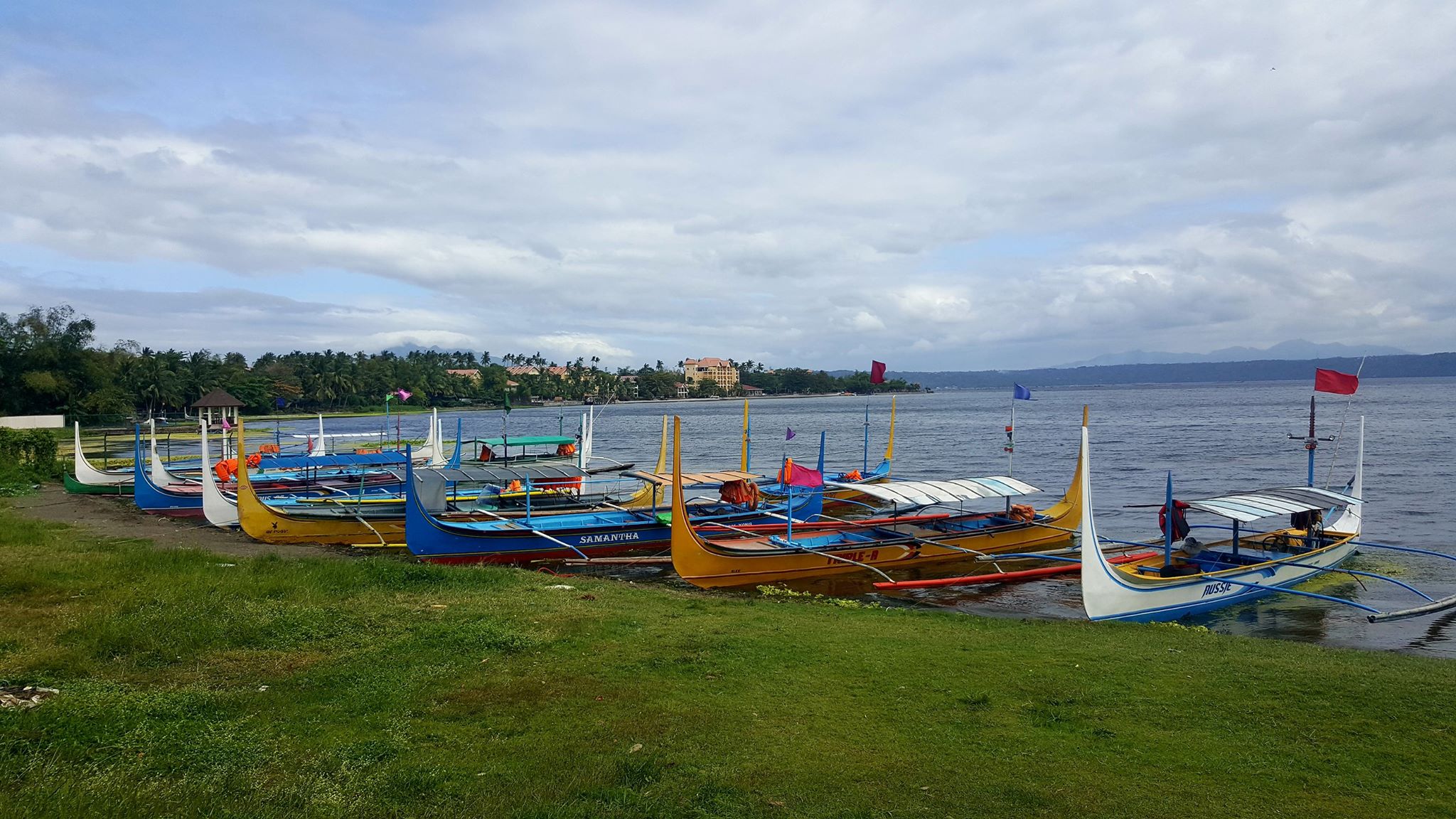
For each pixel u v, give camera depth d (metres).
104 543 21.27
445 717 9.06
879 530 24.88
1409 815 7.04
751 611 15.54
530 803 6.83
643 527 25.27
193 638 11.54
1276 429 79.06
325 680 10.15
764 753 8.17
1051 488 41.03
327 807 6.65
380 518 26.11
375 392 145.62
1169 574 18.20
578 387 176.88
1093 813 7.00
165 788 6.86
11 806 6.20
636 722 8.96
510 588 16.88
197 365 121.25
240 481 24.81
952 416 122.25
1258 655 12.66
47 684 9.49
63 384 85.12
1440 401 125.25
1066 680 10.86
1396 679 11.02
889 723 9.12
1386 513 31.33
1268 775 7.84
